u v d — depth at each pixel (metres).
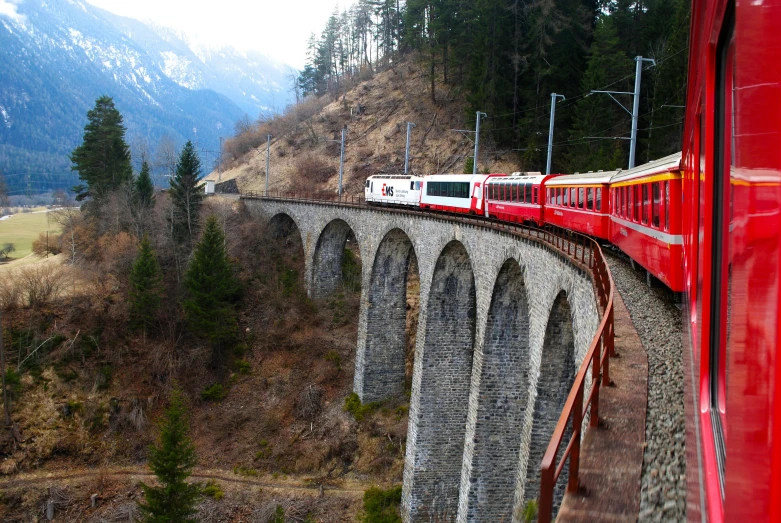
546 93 53.12
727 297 3.67
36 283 43.84
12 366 40.41
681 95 39.62
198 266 44.06
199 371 43.25
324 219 47.81
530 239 19.38
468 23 62.00
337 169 74.00
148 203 55.88
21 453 36.66
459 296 30.02
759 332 2.22
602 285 11.72
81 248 52.12
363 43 112.44
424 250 30.83
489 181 35.81
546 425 18.50
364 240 39.91
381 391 39.47
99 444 38.16
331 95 97.62
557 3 52.12
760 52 2.19
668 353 9.79
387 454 36.09
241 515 33.28
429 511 30.47
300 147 83.94
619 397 7.53
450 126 67.25
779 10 2.04
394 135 72.62
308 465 36.56
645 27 50.81
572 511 5.06
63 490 34.91
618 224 19.92
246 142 97.81
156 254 48.78
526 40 54.50
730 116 3.44
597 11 57.25
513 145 57.12
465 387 30.59
